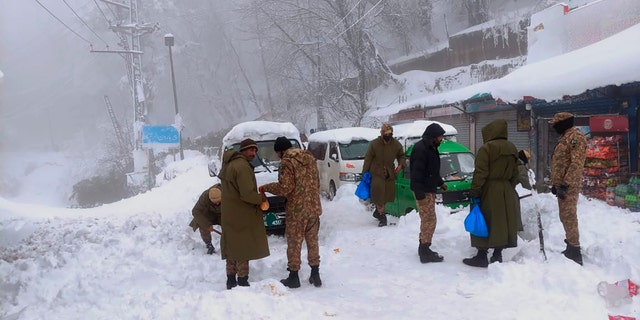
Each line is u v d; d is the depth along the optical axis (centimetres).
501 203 548
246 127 1031
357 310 453
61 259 677
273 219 848
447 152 887
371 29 3191
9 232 1059
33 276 604
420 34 3694
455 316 426
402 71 3603
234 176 502
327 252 681
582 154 527
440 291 496
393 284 529
